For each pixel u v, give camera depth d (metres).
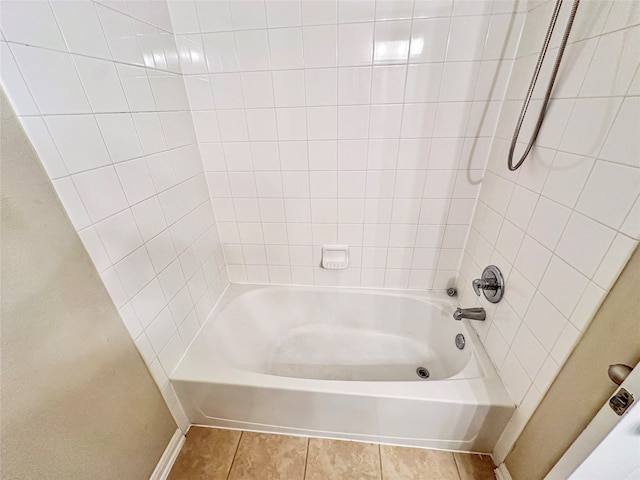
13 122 0.58
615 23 0.62
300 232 1.55
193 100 1.26
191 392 1.17
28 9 0.60
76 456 0.73
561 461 0.73
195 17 1.10
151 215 1.02
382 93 1.17
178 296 1.20
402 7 1.02
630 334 0.58
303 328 1.74
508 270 1.06
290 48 1.12
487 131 1.20
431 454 1.16
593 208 0.68
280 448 1.20
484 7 1.00
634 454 0.60
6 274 0.57
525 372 0.94
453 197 1.36
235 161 1.38
